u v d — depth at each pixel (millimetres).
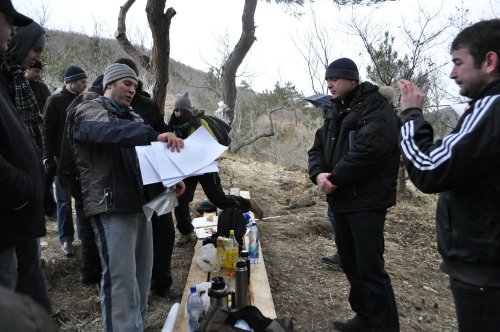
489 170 1517
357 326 3105
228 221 3645
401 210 6453
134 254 2465
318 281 4000
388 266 4551
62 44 15930
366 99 2684
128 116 2604
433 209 7105
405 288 4109
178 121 3762
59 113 3664
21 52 2596
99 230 2395
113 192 2355
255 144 22438
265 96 24141
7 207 1706
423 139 1771
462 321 1685
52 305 3256
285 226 5320
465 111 1661
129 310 2389
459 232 1645
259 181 7562
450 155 1562
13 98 2688
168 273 3436
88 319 3146
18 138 1843
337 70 2764
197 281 3166
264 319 2131
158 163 2350
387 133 2555
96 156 2373
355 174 2580
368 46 8148
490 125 1504
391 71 7984
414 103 1897
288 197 6617
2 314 548
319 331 3182
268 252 4512
